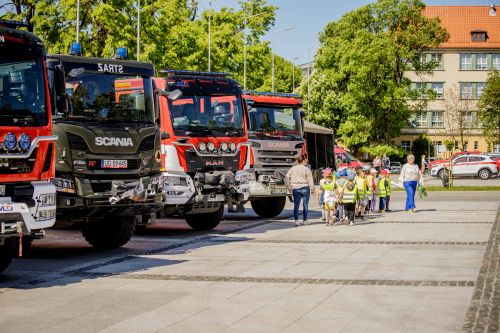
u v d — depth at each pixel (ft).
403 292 33.53
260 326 27.40
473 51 326.24
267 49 214.07
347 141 239.30
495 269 39.63
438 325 27.04
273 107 77.87
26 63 38.73
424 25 239.71
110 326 27.78
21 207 37.22
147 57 149.79
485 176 189.98
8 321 28.84
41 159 38.65
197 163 63.21
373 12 241.35
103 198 48.24
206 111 64.39
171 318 28.99
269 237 58.34
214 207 63.93
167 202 61.00
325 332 26.35
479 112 288.10
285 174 77.46
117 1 144.87
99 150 48.16
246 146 66.90
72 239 60.34
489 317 28.09
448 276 37.58
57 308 31.27
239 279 37.86
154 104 52.01
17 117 37.65
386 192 82.89
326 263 42.96
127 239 53.21
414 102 289.94
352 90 233.14
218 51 192.24
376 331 26.37
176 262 44.83
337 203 69.15
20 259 47.26
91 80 48.73
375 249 49.06
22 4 143.64
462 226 64.03
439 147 323.37
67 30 141.49
